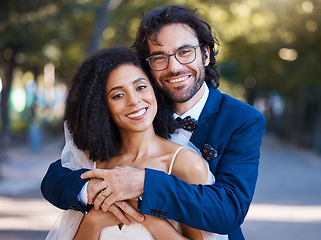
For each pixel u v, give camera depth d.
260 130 2.98
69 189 2.74
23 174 13.49
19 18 19.27
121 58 2.74
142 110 2.73
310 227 7.84
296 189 12.24
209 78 3.26
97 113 2.74
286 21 20.70
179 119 3.07
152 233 2.63
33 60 22.17
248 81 38.38
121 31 19.30
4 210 8.81
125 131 2.83
